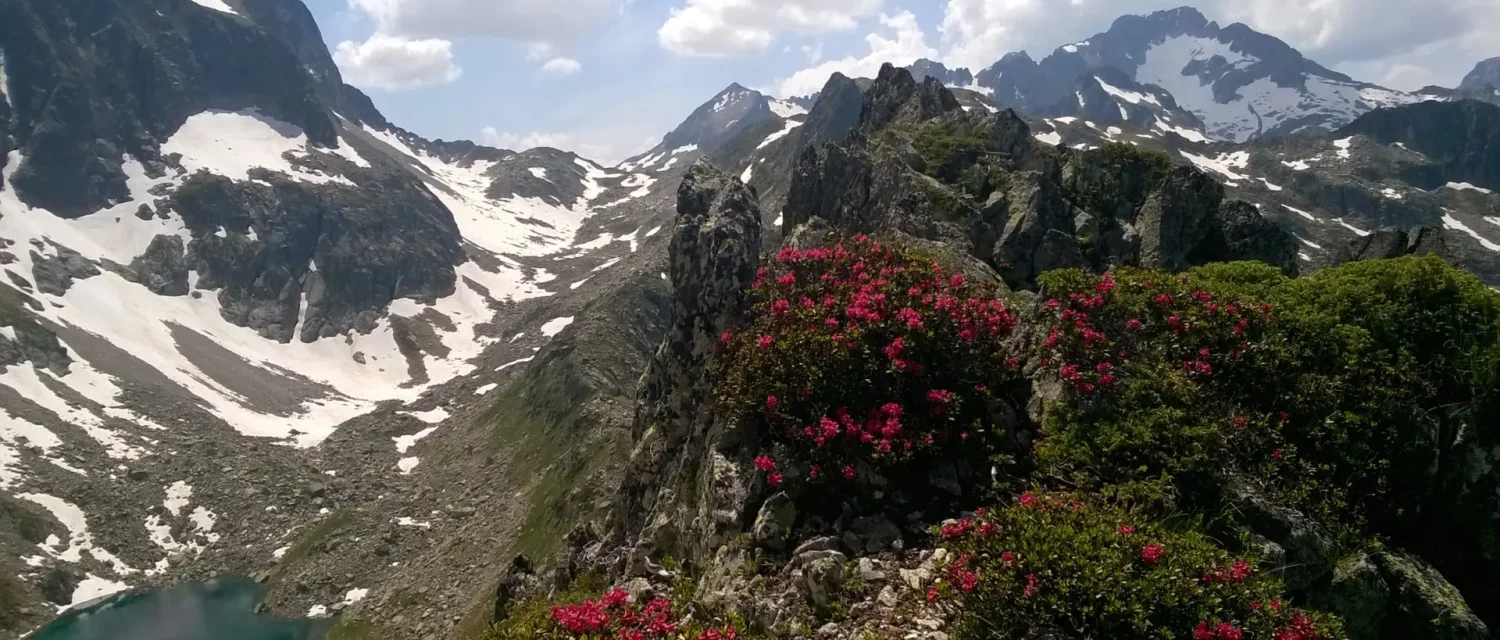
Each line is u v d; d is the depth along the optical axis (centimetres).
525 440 9838
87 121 19175
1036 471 1532
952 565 1241
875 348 1673
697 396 2491
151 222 17812
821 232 2731
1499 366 1542
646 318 13075
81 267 15512
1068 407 1606
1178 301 1756
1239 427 1512
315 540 8619
